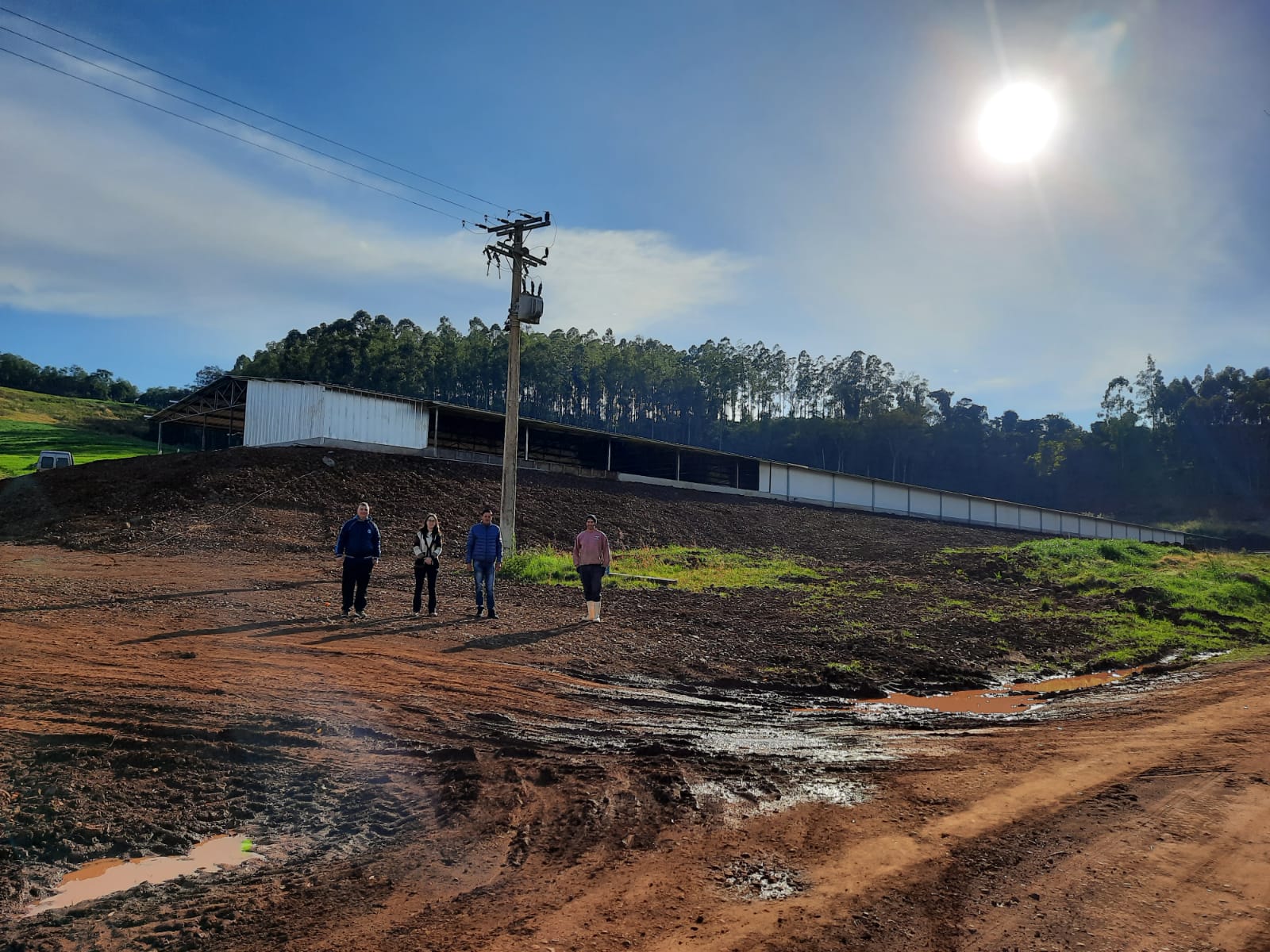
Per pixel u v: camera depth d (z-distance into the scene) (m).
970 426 130.38
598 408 123.75
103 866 4.24
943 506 59.78
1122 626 15.50
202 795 5.08
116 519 22.22
